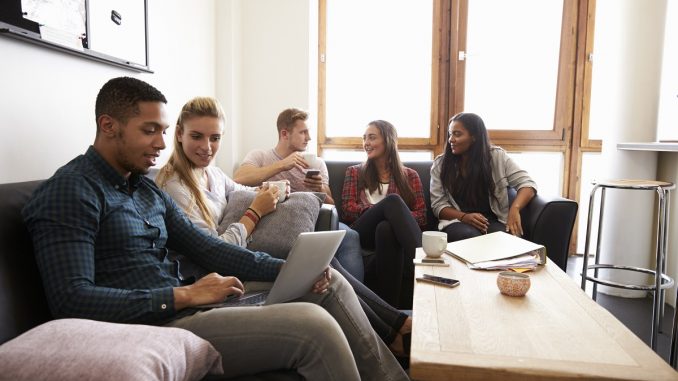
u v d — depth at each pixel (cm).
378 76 359
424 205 270
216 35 303
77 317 98
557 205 229
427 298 124
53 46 144
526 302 122
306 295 134
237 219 183
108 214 113
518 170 262
